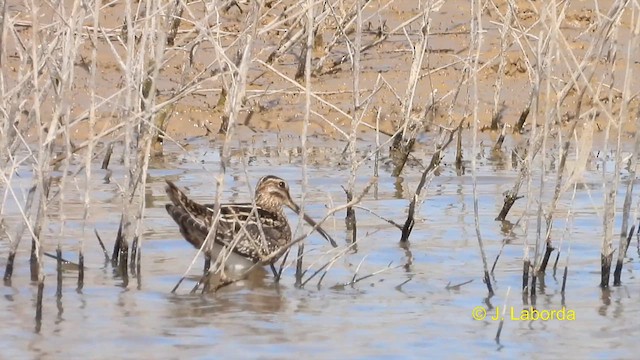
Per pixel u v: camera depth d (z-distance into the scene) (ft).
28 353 45.19
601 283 54.49
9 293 52.60
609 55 61.11
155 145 80.33
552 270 57.31
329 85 87.81
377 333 47.98
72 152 54.44
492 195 71.46
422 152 82.02
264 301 52.29
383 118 84.79
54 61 52.80
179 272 56.24
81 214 64.95
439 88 87.97
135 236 56.13
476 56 54.34
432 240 62.08
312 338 47.21
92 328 48.21
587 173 76.07
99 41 88.43
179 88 71.97
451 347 46.39
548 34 55.42
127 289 53.57
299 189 71.92
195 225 56.59
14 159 52.65
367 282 55.21
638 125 53.83
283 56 90.89
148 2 54.39
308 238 62.64
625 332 48.39
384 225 64.80
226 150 52.70
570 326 49.16
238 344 46.44
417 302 52.21
